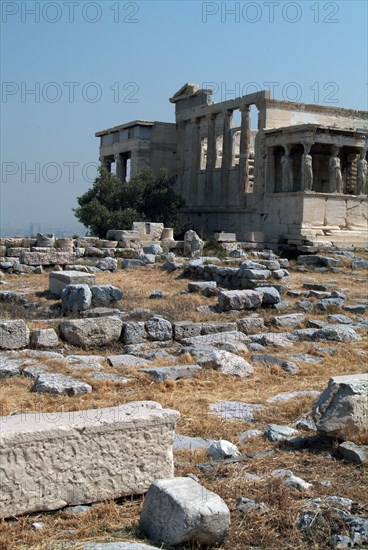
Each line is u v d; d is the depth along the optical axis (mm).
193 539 6621
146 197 45719
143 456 7711
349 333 17969
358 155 41844
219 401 12086
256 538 6902
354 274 30984
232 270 26422
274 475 8523
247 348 16406
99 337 16062
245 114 45000
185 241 35875
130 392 12383
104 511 7246
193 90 50656
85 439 7406
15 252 31703
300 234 38656
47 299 22922
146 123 50875
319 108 44625
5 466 7023
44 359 14406
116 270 30281
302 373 14445
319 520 7188
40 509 7191
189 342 16297
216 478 8398
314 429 10391
